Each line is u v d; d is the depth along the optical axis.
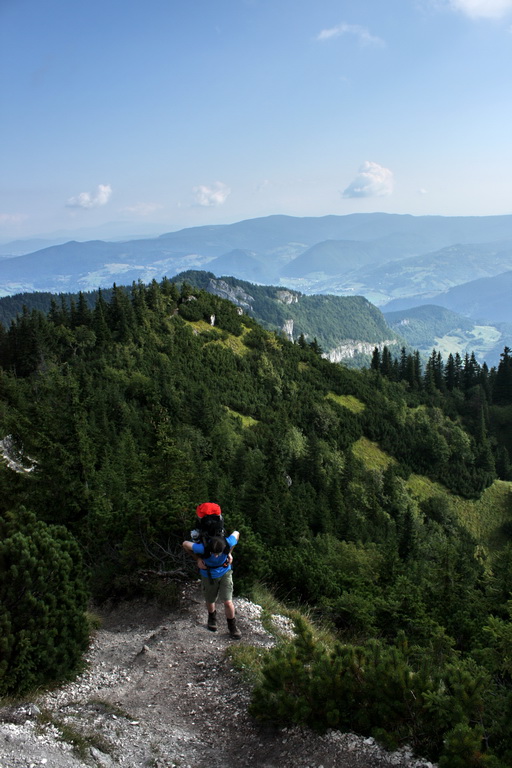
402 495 85.25
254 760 5.68
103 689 7.42
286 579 14.15
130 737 6.09
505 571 17.59
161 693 7.31
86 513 17.78
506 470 113.38
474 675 6.91
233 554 11.64
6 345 98.25
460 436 109.81
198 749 5.94
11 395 55.50
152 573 11.66
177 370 104.25
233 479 64.50
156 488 16.39
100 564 12.19
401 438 110.19
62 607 7.73
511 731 5.34
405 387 150.75
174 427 73.44
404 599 13.83
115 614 10.81
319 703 5.98
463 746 4.95
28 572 7.29
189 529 11.67
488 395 146.75
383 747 5.54
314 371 134.50
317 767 5.39
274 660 6.58
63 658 7.52
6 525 8.20
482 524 93.19
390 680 5.81
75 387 25.23
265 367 122.69
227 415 92.75
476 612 15.74
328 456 85.94
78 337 106.06
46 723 5.98
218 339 131.12
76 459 22.12
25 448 23.94
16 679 6.88
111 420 70.69
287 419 97.56
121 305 117.38
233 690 7.29
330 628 11.98
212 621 9.34
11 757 5.01
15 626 7.16
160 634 9.41
